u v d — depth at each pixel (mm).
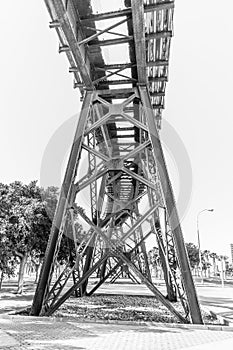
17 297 18844
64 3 8859
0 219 19312
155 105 15359
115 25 10461
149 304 16438
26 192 21891
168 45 11523
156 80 13344
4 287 30484
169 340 7777
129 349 6730
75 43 10039
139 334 8469
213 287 40844
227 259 101000
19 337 7727
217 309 15039
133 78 12945
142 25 9391
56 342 7262
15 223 19906
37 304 11359
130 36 11125
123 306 15414
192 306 10516
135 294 22453
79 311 13328
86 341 7418
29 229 19859
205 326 9891
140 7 8852
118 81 12805
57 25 10617
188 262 10781
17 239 20125
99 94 12766
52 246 11547
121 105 12344
